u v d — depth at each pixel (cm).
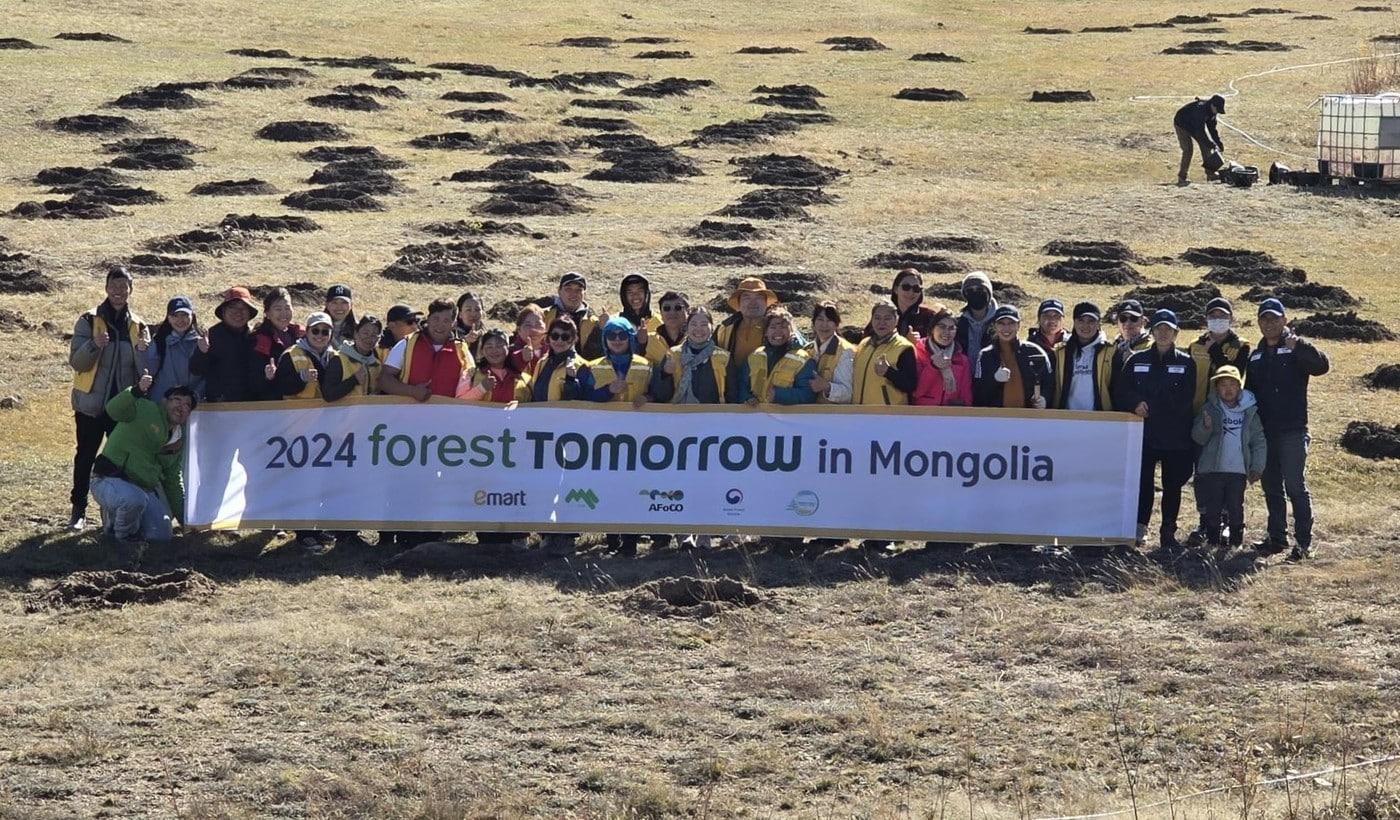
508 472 1582
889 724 1131
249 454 1606
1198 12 9194
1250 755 1078
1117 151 5247
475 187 4369
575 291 1689
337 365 1591
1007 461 1557
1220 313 1557
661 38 8125
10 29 7019
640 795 1010
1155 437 1557
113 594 1417
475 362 1641
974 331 1609
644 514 1571
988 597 1418
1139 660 1261
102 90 5600
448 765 1065
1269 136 5469
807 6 9394
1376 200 4412
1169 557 1534
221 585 1464
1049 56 7488
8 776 1042
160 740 1105
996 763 1074
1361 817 966
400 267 3291
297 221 3741
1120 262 3550
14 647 1287
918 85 6581
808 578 1486
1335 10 9062
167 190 4216
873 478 1562
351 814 992
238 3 8300
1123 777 1048
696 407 1572
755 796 1022
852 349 1580
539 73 6744
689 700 1180
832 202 4316
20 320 2811
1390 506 1798
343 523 1588
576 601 1407
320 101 5541
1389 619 1352
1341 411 2283
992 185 4700
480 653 1279
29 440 2114
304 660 1258
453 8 8738
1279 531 1557
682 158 4897
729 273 3397
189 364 1616
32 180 4306
